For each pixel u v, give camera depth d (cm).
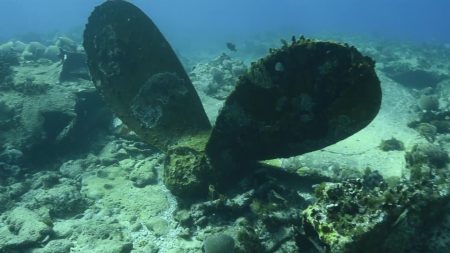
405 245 474
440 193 509
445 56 3008
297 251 531
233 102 618
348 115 580
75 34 3503
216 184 705
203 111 800
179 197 731
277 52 555
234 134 659
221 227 649
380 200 476
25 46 2005
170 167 736
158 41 805
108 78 822
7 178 853
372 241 439
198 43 4334
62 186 805
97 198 795
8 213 741
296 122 613
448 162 886
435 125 1172
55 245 630
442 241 497
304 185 759
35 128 930
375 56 2316
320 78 556
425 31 7894
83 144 1011
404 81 1841
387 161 943
